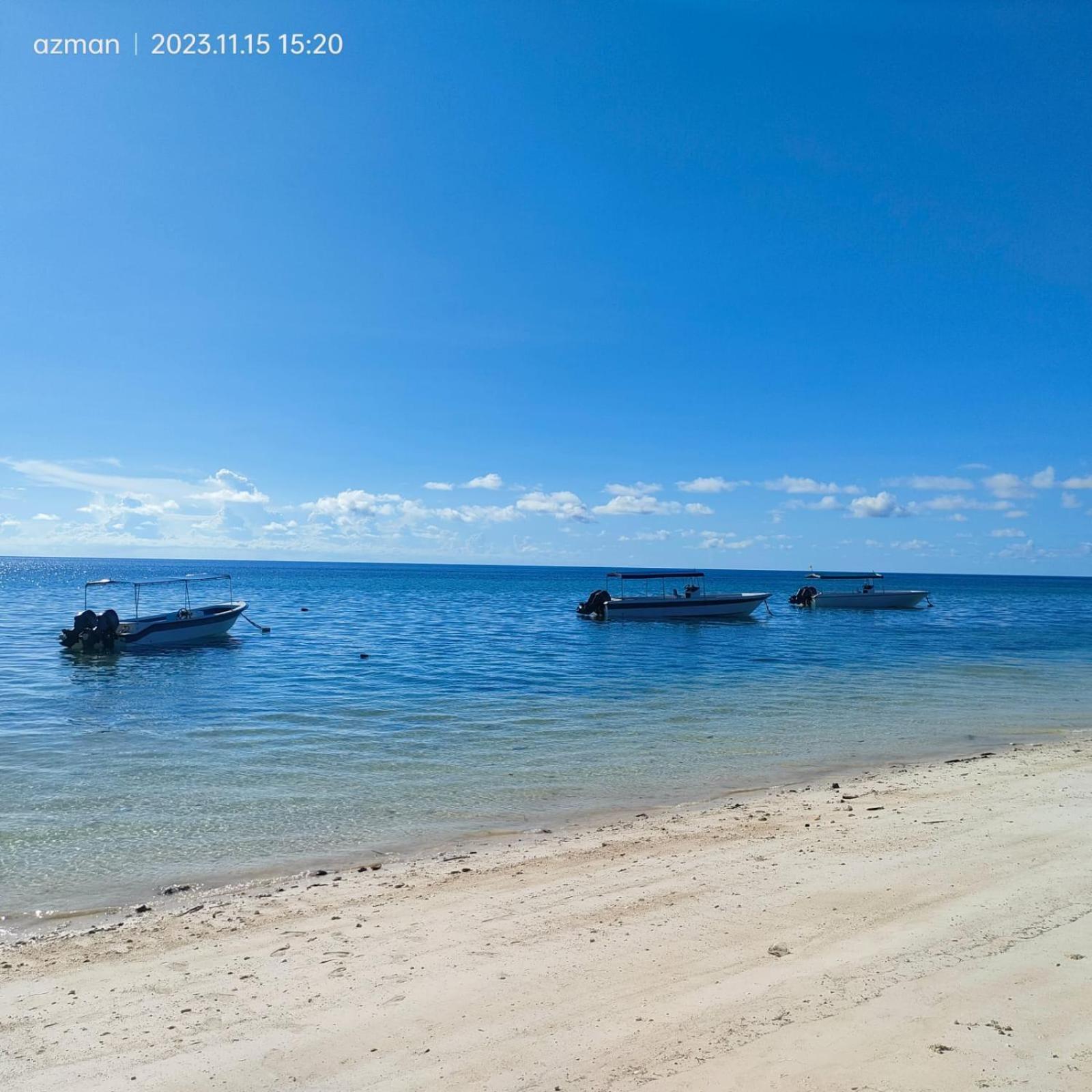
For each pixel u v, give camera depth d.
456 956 6.76
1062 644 40.53
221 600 83.94
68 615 56.94
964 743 16.88
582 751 16.14
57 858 10.05
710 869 8.80
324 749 16.36
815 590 73.69
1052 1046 4.85
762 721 19.42
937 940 6.50
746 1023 5.30
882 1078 4.58
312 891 8.81
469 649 36.66
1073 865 8.33
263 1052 5.30
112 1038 5.58
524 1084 4.74
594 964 6.45
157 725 18.98
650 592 83.75
